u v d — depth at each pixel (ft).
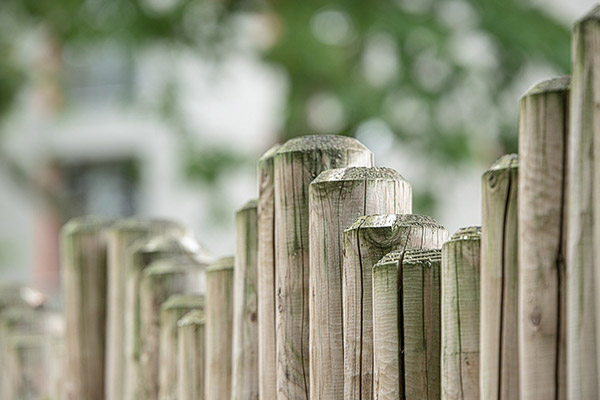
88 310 29.32
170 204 122.62
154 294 25.82
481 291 14.87
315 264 18.25
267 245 19.88
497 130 73.92
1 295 35.01
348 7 69.92
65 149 123.03
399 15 70.33
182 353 23.99
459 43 71.87
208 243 92.17
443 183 74.95
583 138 13.32
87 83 120.47
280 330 19.29
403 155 74.49
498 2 70.64
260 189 20.03
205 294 24.00
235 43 72.69
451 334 15.43
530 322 14.03
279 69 70.79
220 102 110.73
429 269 16.28
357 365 17.31
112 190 125.08
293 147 19.27
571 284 13.41
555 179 13.92
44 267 119.34
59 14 71.41
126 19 70.85
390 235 17.19
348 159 19.13
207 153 78.95
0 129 78.89
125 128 122.93
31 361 32.91
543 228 13.97
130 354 27.02
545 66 72.33
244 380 21.27
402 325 16.42
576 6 89.35
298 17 69.21
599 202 13.12
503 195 14.66
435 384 16.16
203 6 71.51
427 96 72.43
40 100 85.35
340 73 70.18
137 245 27.20
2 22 73.31
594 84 13.21
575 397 13.30
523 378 14.07
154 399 25.84
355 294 17.34
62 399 30.17
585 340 13.26
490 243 14.74
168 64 76.23
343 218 18.02
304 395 19.03
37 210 118.01
